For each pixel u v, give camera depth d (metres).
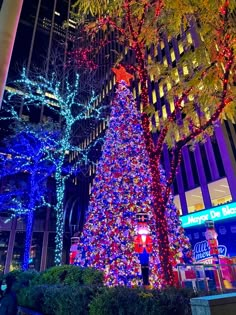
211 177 21.06
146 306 3.59
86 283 6.46
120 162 9.68
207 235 9.23
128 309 3.90
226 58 5.12
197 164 22.52
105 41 11.92
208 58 5.45
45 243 34.31
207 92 5.84
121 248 8.27
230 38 4.92
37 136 21.48
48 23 48.16
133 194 8.94
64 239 35.59
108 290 4.57
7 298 8.21
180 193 23.56
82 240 9.51
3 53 2.76
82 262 9.00
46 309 6.25
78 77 24.25
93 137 40.62
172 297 3.52
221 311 2.33
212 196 20.83
